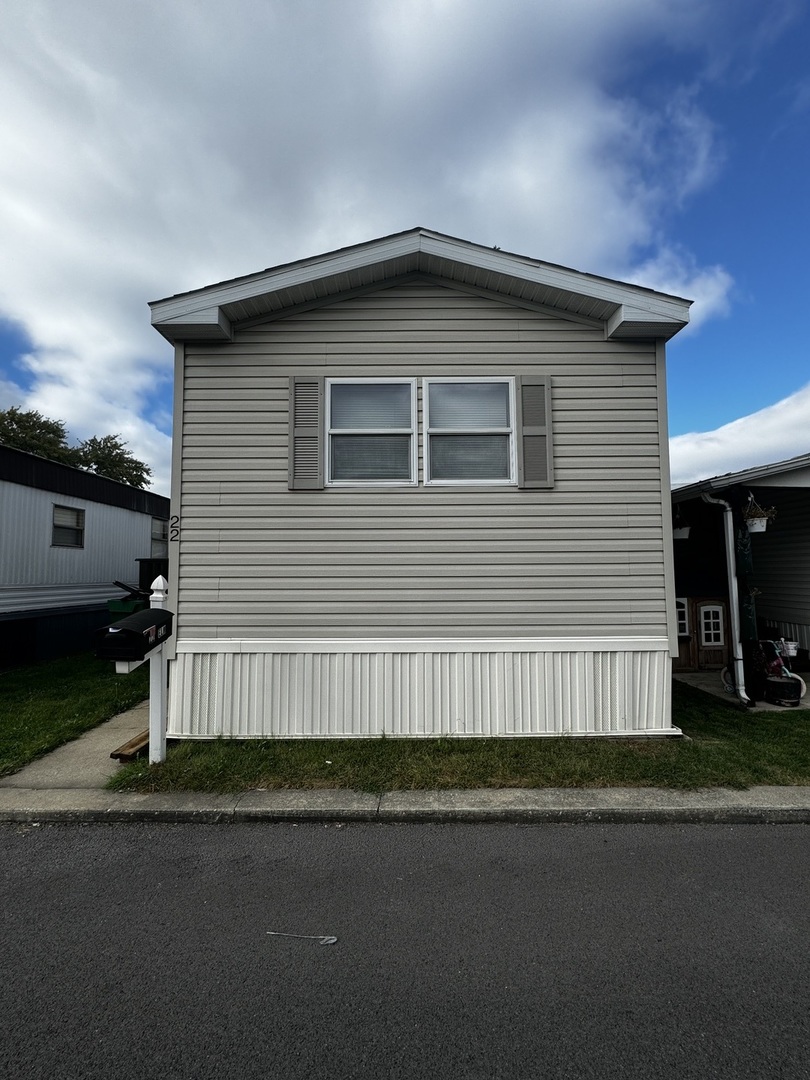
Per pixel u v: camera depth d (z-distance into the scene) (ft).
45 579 33.58
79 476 36.91
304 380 17.44
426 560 17.10
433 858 10.42
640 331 17.21
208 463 17.24
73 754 15.85
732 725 18.22
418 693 16.78
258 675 16.78
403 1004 6.78
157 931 8.25
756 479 20.79
